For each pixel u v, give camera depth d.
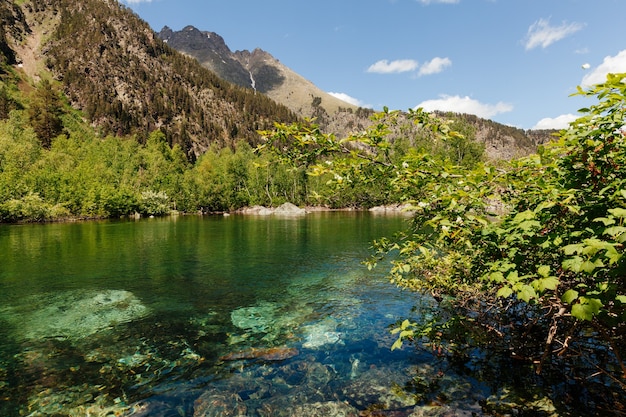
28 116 119.00
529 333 8.06
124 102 180.00
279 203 105.50
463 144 43.50
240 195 103.62
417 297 13.23
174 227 47.44
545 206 3.41
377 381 7.33
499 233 4.21
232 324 11.10
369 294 14.12
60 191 66.31
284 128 4.85
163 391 7.20
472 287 8.69
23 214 56.84
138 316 11.89
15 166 69.00
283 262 21.36
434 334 8.31
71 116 147.50
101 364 8.42
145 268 19.66
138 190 92.50
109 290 15.13
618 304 3.95
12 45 183.75
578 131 3.71
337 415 6.25
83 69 181.12
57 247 27.69
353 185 5.21
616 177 3.57
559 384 6.66
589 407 5.95
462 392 6.72
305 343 9.49
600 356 6.94
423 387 7.00
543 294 4.72
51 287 15.55
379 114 4.66
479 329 8.92
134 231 41.41
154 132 142.88
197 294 14.53
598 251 3.16
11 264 20.66
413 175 4.59
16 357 8.80
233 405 6.66
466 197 4.16
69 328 10.79
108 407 6.67
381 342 9.33
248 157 125.44
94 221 60.84
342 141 4.62
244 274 18.17
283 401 6.76
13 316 11.84
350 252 24.97
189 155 172.50
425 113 4.54
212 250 26.20
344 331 10.24
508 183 4.25
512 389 6.66
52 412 6.54
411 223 5.38
